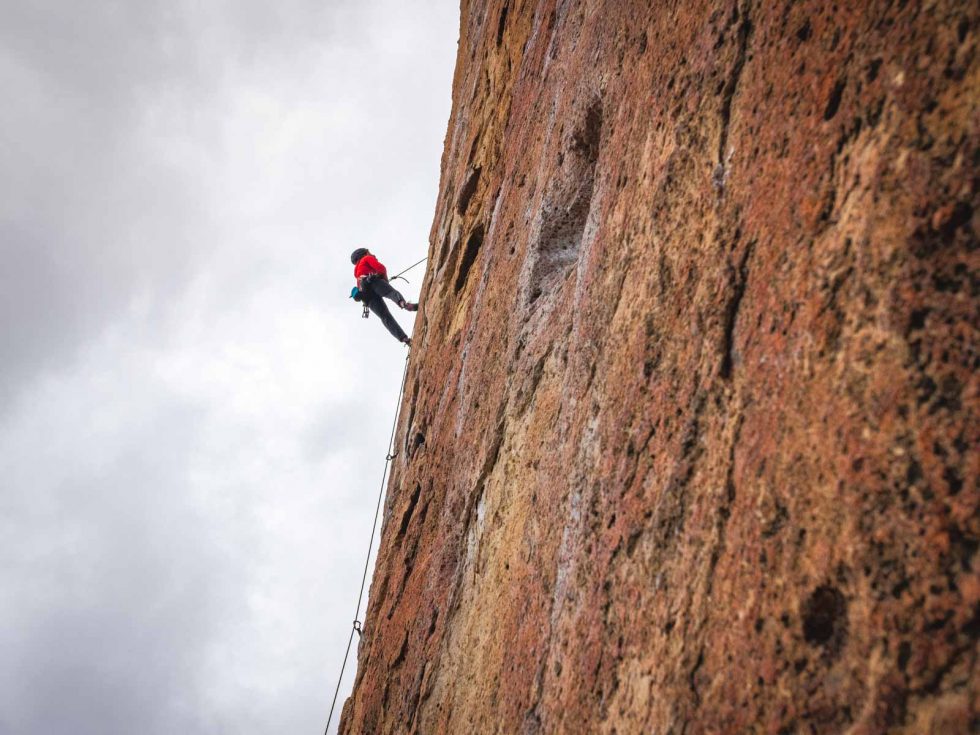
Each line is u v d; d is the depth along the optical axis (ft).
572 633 9.53
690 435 8.02
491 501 15.81
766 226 7.52
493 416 16.76
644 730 7.40
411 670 18.20
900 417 5.31
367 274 48.55
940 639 4.75
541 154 17.80
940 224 5.37
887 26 6.31
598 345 10.97
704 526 7.38
